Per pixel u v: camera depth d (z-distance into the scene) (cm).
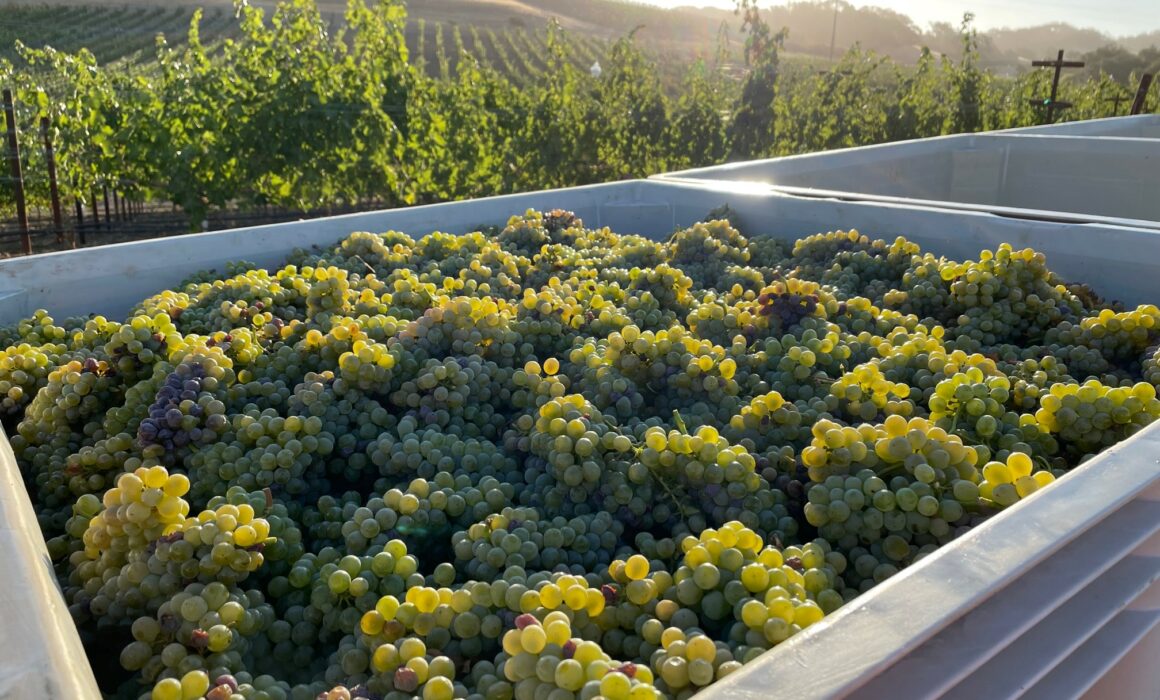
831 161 480
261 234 314
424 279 275
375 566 135
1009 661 100
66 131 941
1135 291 269
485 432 198
